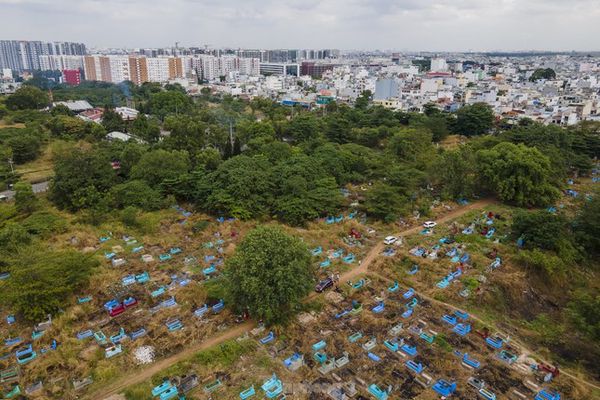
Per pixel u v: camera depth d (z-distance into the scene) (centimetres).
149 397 3553
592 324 4619
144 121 13200
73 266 4947
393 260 5959
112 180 7894
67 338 4244
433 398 3644
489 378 3925
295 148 10112
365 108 16662
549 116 14575
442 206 7875
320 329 4516
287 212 7025
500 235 6775
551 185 8512
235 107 18150
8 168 9338
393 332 4475
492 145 10525
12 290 4472
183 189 7881
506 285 5519
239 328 4503
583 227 6725
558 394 3759
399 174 7800
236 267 4409
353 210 7631
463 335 4516
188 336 4312
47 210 7219
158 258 5994
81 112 17525
